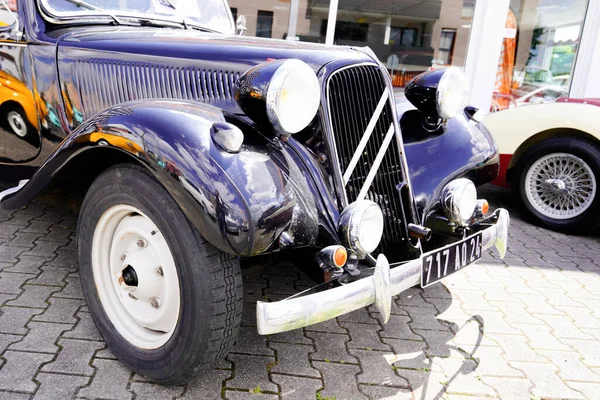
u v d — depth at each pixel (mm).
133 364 2086
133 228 2043
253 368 2250
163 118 1865
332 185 2121
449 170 2781
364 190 2213
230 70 2291
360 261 2244
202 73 2357
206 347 1873
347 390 2152
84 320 2496
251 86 1916
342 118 2186
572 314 3000
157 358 1997
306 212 1962
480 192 5668
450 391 2203
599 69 7965
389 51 7863
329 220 2039
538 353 2561
